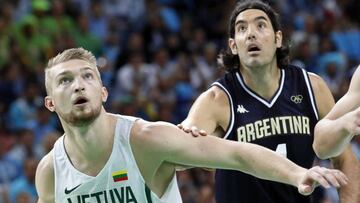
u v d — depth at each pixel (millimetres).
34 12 17422
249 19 7012
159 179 5523
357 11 20953
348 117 4992
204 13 19750
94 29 18531
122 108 14992
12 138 14719
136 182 5492
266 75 6988
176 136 5375
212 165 5289
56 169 5641
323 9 20359
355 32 19781
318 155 5344
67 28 17656
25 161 13359
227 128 7016
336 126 5066
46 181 5719
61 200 5645
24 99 15586
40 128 14750
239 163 5188
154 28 18500
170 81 16500
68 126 5500
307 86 7090
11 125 15305
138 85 16391
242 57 7004
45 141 13570
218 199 7086
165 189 5562
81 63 5449
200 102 7027
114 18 18641
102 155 5508
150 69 16953
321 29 19375
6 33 16875
